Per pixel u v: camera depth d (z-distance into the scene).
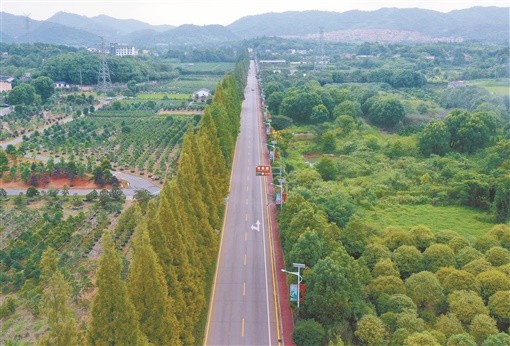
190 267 44.62
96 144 128.25
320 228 59.38
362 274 53.28
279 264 65.31
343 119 134.62
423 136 116.94
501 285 51.72
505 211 78.00
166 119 157.50
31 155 118.88
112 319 31.12
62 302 32.81
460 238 63.50
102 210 84.62
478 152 115.06
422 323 46.06
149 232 39.12
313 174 93.75
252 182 98.75
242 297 57.19
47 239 69.75
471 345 42.00
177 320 39.44
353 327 47.91
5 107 174.38
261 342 49.16
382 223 75.19
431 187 90.81
